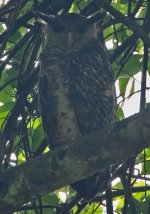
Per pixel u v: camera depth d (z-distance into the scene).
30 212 9.77
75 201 8.93
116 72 10.17
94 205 9.49
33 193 7.38
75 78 9.52
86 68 9.62
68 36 10.08
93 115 9.52
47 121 9.52
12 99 10.22
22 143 9.97
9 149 9.16
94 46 10.03
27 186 7.32
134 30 8.14
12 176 7.34
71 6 10.90
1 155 9.04
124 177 8.90
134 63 9.92
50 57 9.70
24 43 9.77
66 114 9.40
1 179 7.38
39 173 7.23
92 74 9.60
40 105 9.55
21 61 9.62
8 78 10.30
